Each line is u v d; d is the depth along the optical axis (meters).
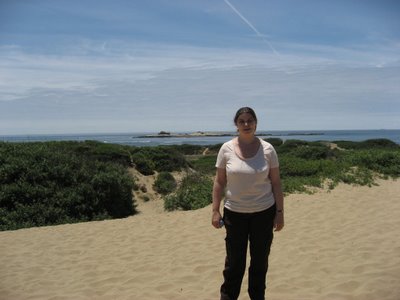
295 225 7.45
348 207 8.66
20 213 10.82
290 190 11.03
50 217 11.12
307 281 4.75
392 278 4.59
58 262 6.20
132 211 13.88
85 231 8.15
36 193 11.48
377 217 7.68
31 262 6.22
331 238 6.44
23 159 12.38
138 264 5.89
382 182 12.41
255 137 3.80
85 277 5.49
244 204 3.68
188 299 4.48
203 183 14.02
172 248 6.62
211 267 5.49
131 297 4.67
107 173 13.21
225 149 3.81
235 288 3.87
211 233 7.37
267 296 4.42
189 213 9.30
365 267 5.01
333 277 4.82
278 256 5.75
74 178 12.41
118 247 6.89
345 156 16.19
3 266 6.05
